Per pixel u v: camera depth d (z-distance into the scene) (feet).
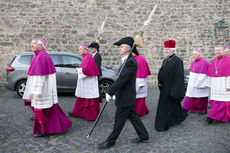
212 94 13.91
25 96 10.78
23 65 20.71
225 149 9.79
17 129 12.19
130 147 9.94
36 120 10.90
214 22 32.30
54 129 10.94
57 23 29.12
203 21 32.12
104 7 29.96
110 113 15.98
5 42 28.30
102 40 30.27
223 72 13.34
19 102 19.02
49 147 9.85
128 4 30.50
